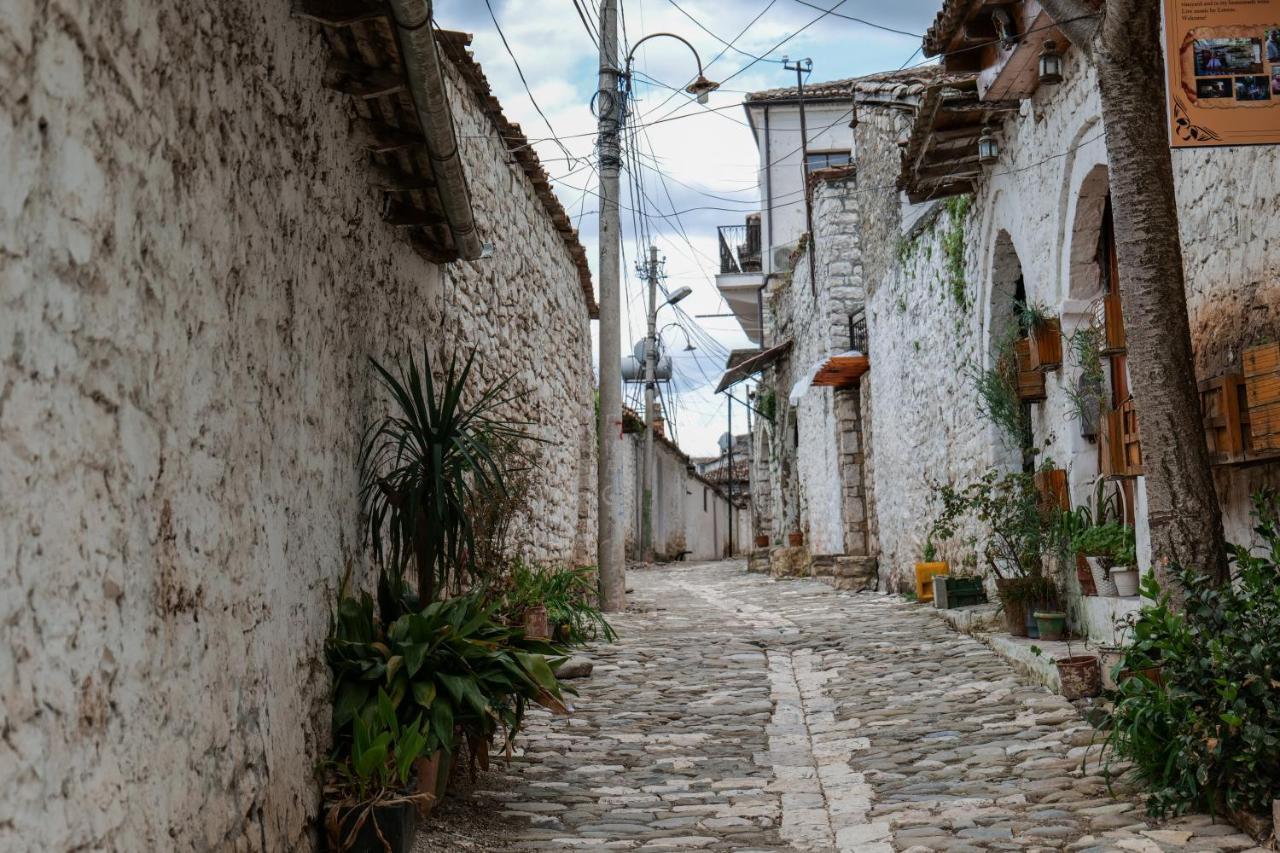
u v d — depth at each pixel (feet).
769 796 19.25
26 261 7.59
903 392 49.78
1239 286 18.62
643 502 102.58
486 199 31.37
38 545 7.64
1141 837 14.93
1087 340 27.32
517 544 34.24
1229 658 14.96
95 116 8.74
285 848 13.08
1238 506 19.08
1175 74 17.03
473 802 18.57
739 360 104.99
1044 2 18.47
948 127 33.40
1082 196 26.91
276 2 14.39
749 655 33.47
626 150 50.26
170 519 10.16
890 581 52.65
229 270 12.14
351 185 18.51
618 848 16.35
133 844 8.97
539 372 40.29
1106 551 26.04
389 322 21.42
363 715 15.72
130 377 9.34
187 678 10.38
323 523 16.26
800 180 97.14
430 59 15.96
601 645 35.60
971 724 22.52
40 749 7.55
